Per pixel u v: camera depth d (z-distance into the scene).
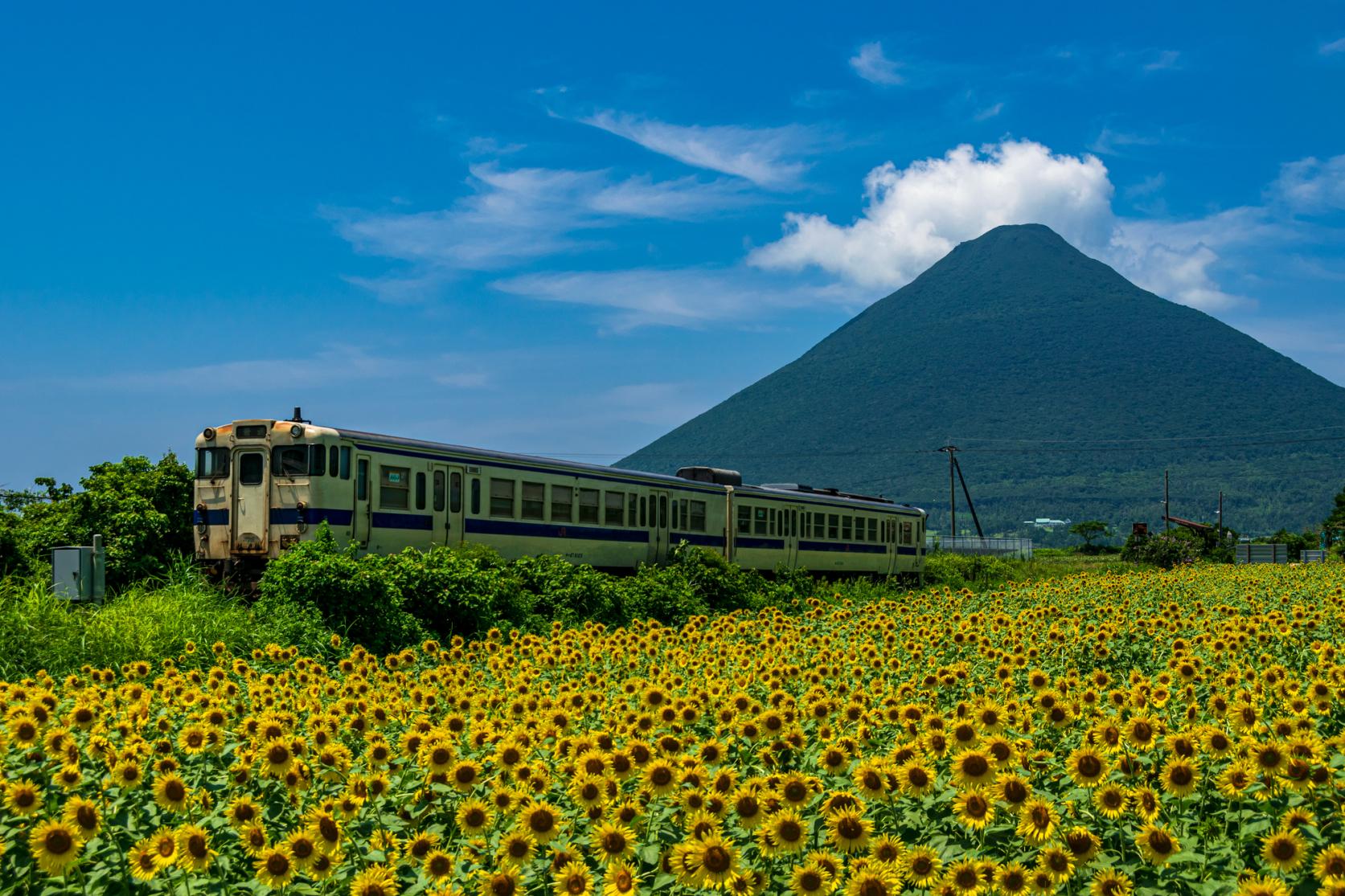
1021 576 42.16
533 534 22.33
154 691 7.83
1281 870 4.62
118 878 4.93
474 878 4.78
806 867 4.45
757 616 14.70
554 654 9.79
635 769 5.38
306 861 4.73
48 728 6.22
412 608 16.86
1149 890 4.61
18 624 11.91
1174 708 6.82
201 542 18.72
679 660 9.49
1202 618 12.17
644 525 25.47
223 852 5.21
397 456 19.48
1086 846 4.57
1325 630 10.31
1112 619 11.38
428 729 6.66
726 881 4.41
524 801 5.09
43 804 5.36
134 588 16.38
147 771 5.87
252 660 12.22
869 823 4.71
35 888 4.95
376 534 18.97
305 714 7.54
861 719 6.71
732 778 5.40
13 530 17.84
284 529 18.12
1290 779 5.23
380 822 5.46
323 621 15.13
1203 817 5.38
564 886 4.59
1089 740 5.73
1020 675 8.45
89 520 18.53
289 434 18.23
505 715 7.20
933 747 5.74
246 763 5.82
